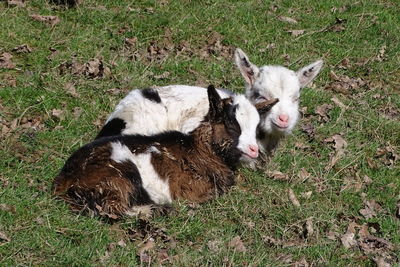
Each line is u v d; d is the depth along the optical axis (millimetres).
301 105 13336
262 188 10492
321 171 11219
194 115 11188
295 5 17484
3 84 12469
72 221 8953
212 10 16266
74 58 13586
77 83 12797
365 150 12172
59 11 15359
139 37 15031
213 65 14180
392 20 17281
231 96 10820
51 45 14039
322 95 13711
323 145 12133
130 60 14094
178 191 9781
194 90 11508
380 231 10047
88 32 14586
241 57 11594
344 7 17594
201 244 9117
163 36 15102
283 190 10539
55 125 11594
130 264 8406
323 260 9156
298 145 11938
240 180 10664
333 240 9633
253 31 15891
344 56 15586
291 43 15633
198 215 9617
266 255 9047
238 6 16734
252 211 9914
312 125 12633
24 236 8586
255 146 10023
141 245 8844
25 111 11656
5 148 10469
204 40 15242
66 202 9188
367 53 15789
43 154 10594
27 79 12641
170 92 11414
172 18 15727
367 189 11086
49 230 8758
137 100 11148
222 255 8828
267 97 11195
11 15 14648
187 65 14094
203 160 9961
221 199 10031
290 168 11258
